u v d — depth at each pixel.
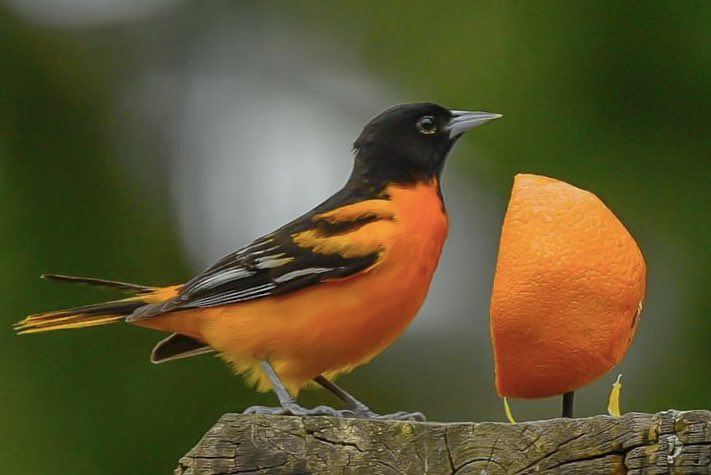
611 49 12.94
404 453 6.39
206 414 12.55
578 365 6.75
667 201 12.77
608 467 6.15
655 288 12.70
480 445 6.34
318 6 15.04
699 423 6.04
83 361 12.51
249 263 8.27
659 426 6.10
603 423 6.21
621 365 12.61
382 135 9.01
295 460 6.45
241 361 8.36
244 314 8.22
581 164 12.85
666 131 12.87
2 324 12.67
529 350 6.75
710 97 12.81
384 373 13.35
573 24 13.04
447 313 13.45
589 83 12.93
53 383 12.42
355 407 8.59
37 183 13.80
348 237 8.17
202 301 8.31
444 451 6.36
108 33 15.01
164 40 15.15
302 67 14.95
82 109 14.55
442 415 13.27
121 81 14.88
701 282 12.61
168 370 12.59
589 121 12.89
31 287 12.93
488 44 13.41
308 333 8.15
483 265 13.38
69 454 12.28
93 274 13.33
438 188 8.97
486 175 13.04
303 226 8.43
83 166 14.14
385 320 8.27
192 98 14.92
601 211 6.80
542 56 13.07
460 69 13.48
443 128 9.10
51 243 13.32
